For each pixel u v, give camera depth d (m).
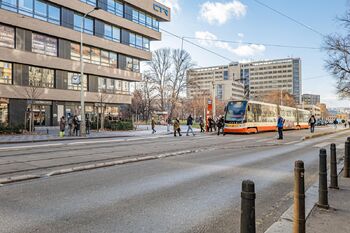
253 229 2.97
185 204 5.89
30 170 9.10
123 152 13.48
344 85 30.81
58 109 39.44
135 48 49.91
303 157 12.64
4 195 6.38
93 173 8.75
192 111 89.50
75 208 5.55
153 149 14.80
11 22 33.53
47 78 38.28
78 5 40.38
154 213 5.34
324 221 4.90
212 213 5.39
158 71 65.88
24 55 35.09
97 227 4.66
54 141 20.47
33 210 5.41
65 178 8.05
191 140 21.05
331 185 7.04
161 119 62.44
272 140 21.45
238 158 12.10
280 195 6.68
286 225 4.71
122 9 47.38
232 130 28.80
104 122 37.03
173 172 9.00
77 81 37.34
